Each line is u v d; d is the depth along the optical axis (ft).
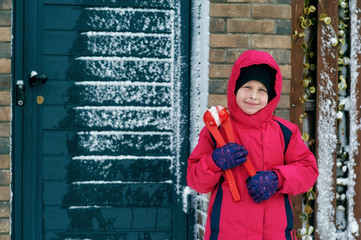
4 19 9.02
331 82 9.91
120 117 9.78
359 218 10.04
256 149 6.56
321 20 9.88
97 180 9.70
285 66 9.53
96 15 9.73
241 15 9.39
